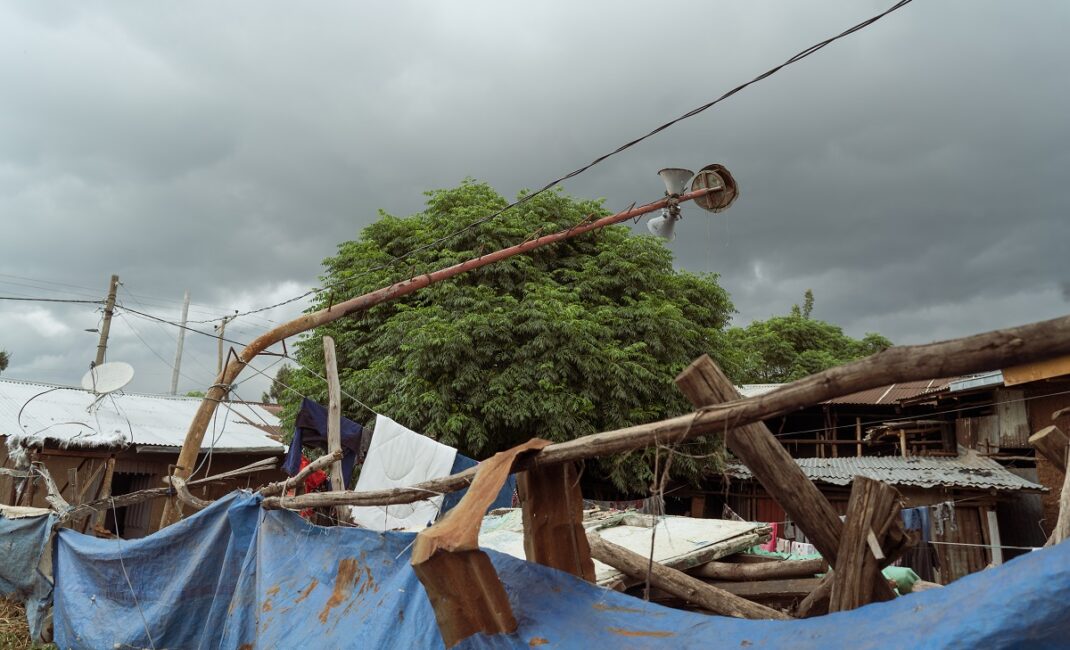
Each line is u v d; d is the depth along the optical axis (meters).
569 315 14.91
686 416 2.93
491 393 14.55
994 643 1.91
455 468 10.46
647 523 7.02
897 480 13.90
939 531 13.12
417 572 3.18
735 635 2.74
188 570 6.54
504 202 17.94
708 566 5.64
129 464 15.90
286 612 5.18
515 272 16.36
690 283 18.11
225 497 6.64
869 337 32.78
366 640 4.30
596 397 14.68
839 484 14.38
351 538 5.09
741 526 6.34
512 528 7.58
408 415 14.23
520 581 3.65
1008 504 14.52
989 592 2.02
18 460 12.03
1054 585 1.86
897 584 5.26
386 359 15.30
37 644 8.23
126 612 7.01
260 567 5.79
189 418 18.73
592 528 6.84
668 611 3.12
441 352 14.38
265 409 23.44
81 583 7.77
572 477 4.11
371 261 17.20
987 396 14.88
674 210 8.79
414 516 10.16
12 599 9.34
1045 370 5.34
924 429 16.88
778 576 5.24
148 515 16.30
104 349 19.41
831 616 2.52
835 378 2.36
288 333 10.98
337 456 7.24
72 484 11.52
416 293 16.98
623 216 9.52
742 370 18.36
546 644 3.15
